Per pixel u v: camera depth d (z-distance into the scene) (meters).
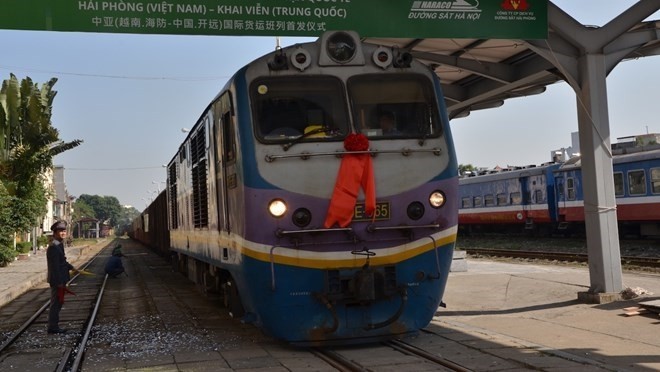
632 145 26.89
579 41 10.75
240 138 7.65
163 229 28.23
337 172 7.55
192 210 13.02
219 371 6.98
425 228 7.73
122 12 8.73
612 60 11.04
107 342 9.33
